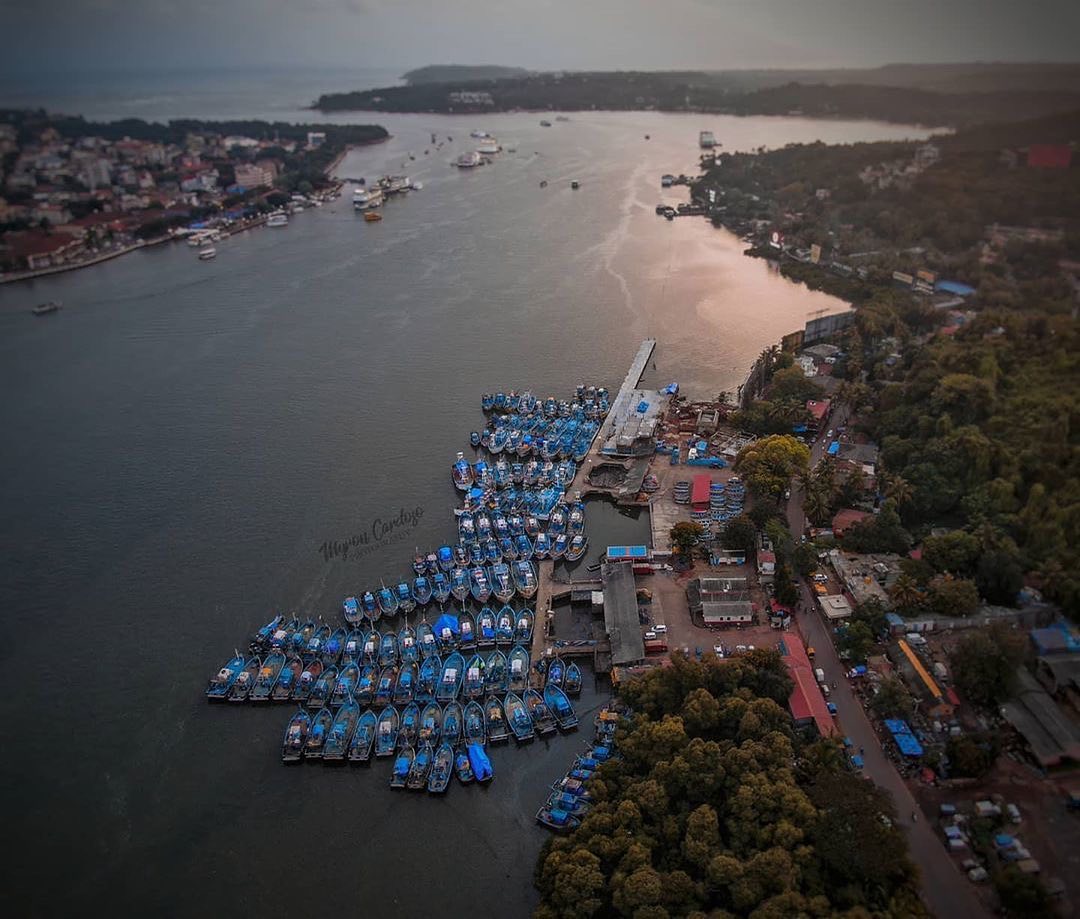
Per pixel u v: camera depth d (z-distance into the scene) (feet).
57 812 520.01
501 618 631.15
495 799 509.35
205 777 537.24
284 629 634.43
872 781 445.78
